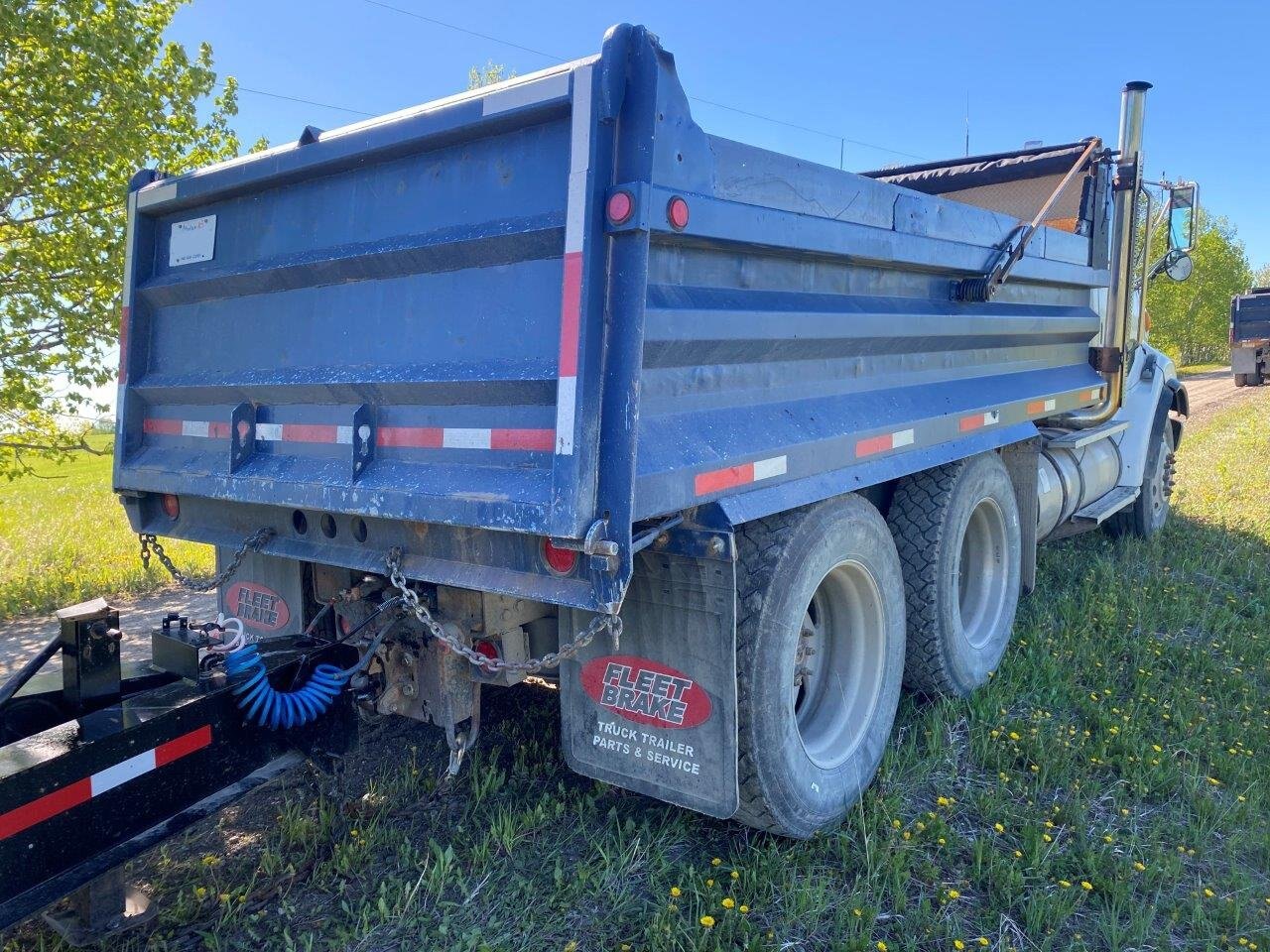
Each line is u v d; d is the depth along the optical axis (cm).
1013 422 473
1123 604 561
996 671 457
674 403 250
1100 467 650
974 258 415
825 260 315
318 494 274
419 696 302
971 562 469
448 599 291
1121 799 350
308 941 251
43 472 1853
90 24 593
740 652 277
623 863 286
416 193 266
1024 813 331
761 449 274
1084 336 590
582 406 217
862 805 321
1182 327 5431
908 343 372
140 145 623
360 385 269
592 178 217
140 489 353
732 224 255
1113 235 598
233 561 364
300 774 351
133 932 261
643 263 217
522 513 224
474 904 272
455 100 246
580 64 219
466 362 250
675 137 232
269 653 289
